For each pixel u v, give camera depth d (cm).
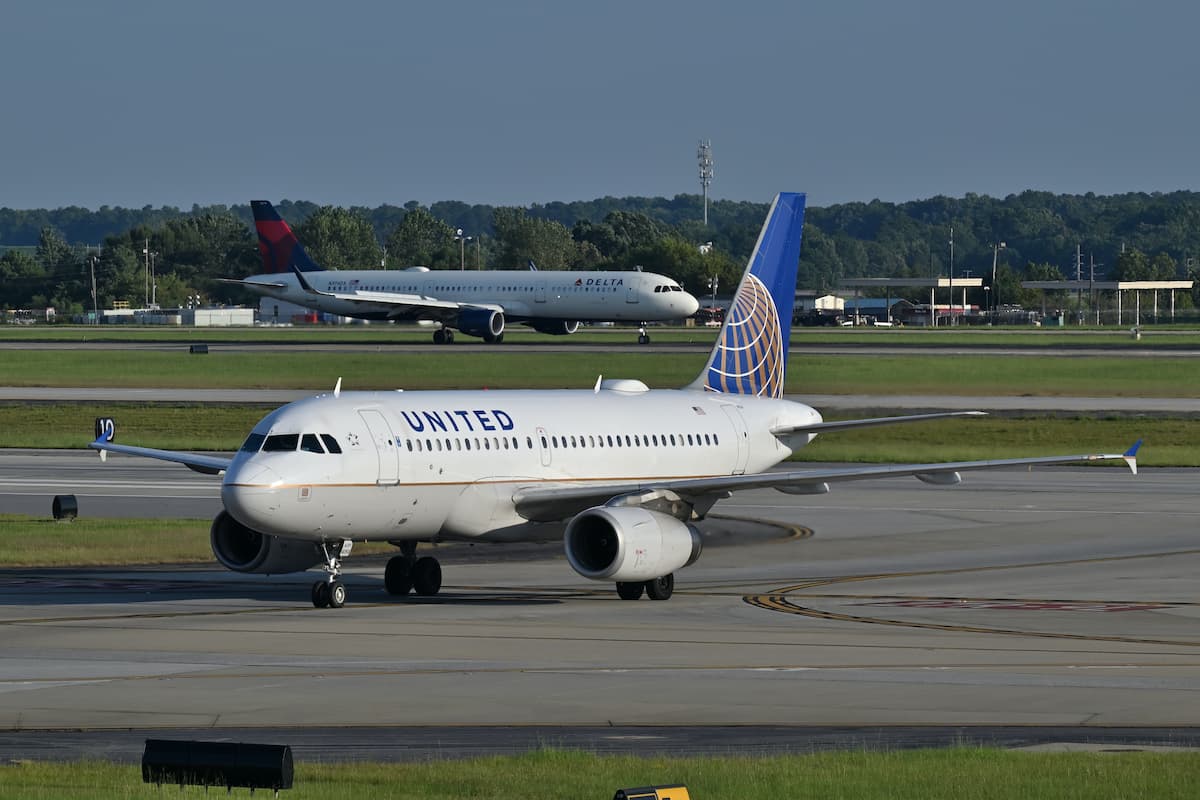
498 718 9881
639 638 13100
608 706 10244
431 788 7706
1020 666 11725
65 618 14250
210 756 7162
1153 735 9300
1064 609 14875
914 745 9019
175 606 15138
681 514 16650
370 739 9250
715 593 16188
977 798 7519
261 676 11338
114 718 9900
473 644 12794
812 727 9581
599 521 15550
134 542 19812
